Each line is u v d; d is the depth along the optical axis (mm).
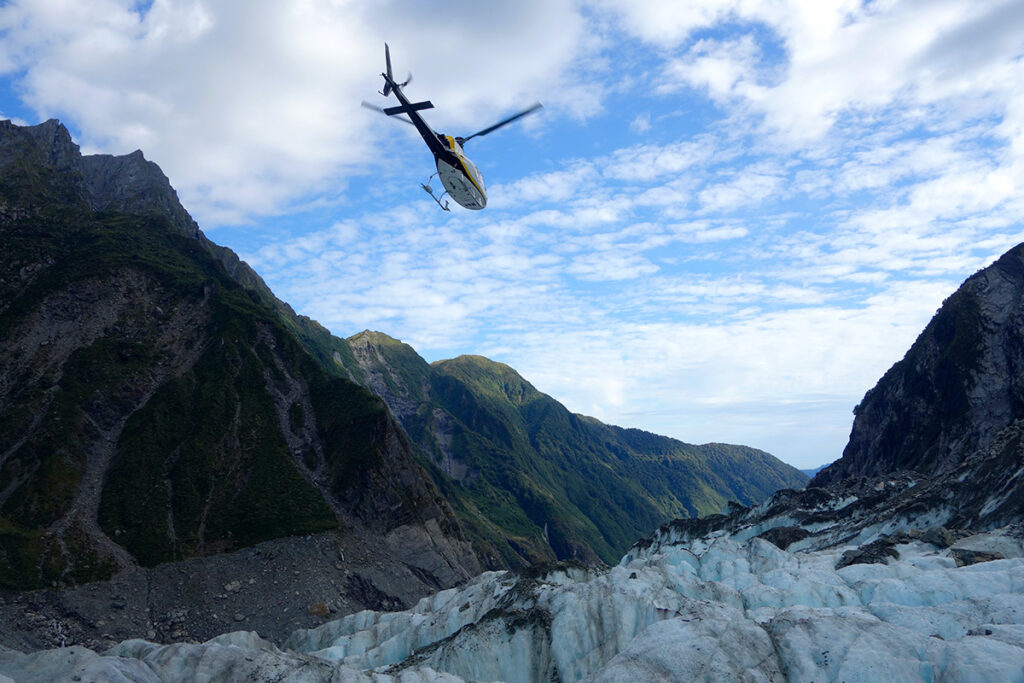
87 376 129500
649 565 66500
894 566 51781
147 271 157875
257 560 104625
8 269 145000
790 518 97375
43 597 89062
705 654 39812
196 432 126062
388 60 56031
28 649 80250
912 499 78875
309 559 106688
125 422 125688
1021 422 75625
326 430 137500
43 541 97188
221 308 156750
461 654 53281
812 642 39625
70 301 140875
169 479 116250
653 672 39312
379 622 78375
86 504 106812
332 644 79625
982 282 142250
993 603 41656
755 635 41125
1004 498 60781
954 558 51500
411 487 134000
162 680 42406
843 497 101438
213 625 91812
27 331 132625
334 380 151500
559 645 51156
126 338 141125
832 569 59281
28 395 122250
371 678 43562
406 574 115312
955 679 34188
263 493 117625
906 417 145375
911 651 37375
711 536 106875
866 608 44656
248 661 44125
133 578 96812
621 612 51188
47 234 160125
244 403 136750
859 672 36594
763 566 62219
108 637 86562
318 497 120625
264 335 156000
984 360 127500
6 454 112438
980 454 78375
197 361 143750
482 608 65312
